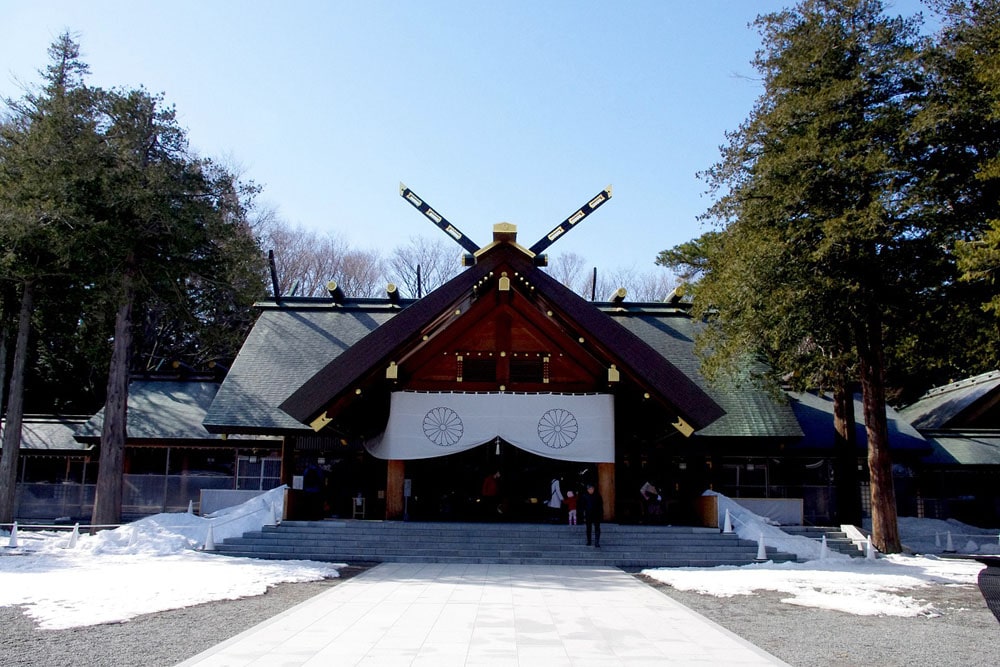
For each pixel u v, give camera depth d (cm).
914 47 2264
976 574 1828
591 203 2527
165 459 3100
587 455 2402
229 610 1214
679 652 933
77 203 2408
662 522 2659
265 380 3095
